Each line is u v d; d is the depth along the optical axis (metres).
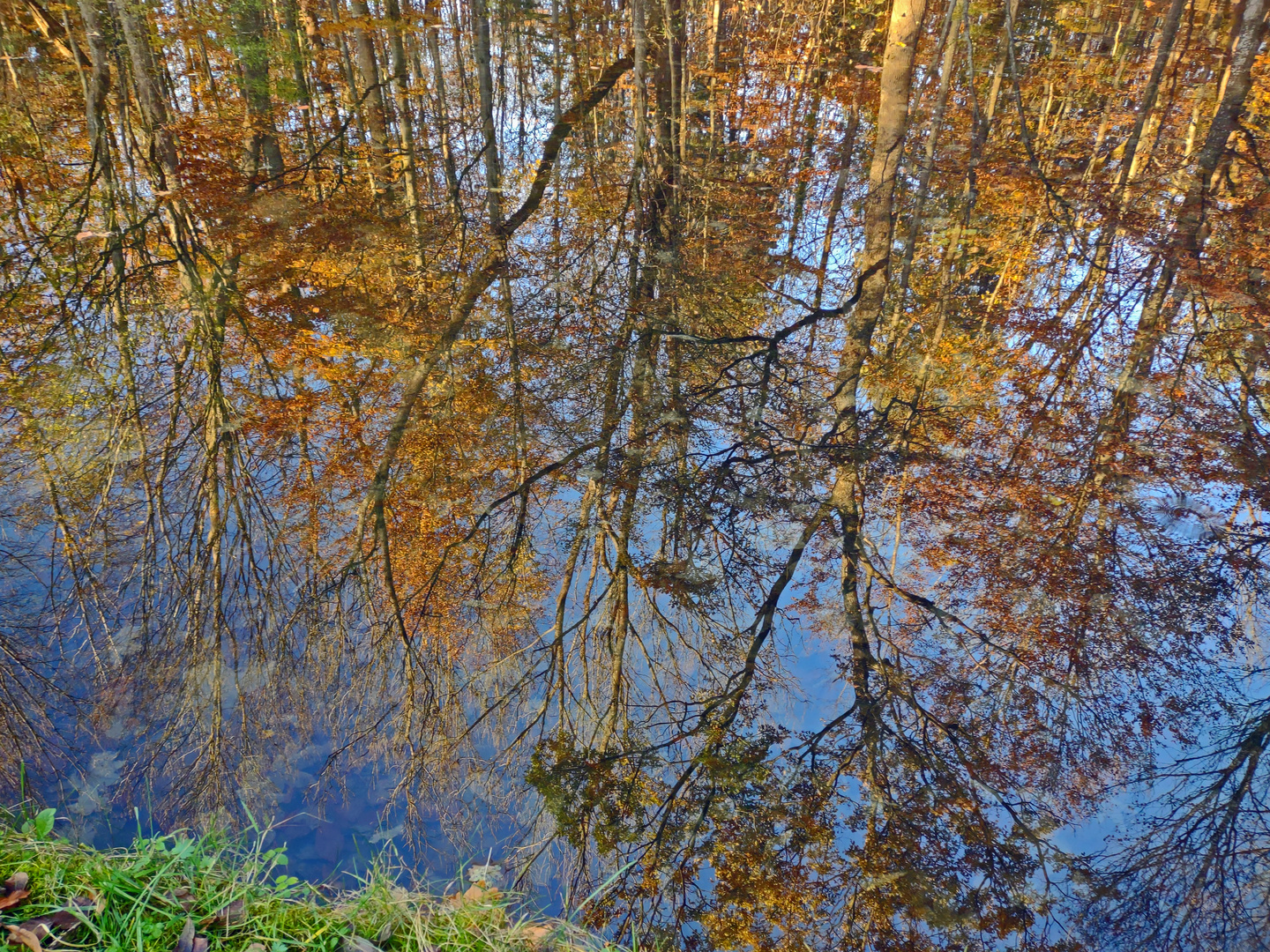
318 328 7.21
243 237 8.32
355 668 4.21
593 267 8.52
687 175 9.76
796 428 6.17
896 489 5.56
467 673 4.27
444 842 3.34
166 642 4.13
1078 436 6.04
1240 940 2.80
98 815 3.13
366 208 9.48
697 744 3.85
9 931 1.82
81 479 5.20
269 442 5.79
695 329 7.53
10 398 5.81
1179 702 3.97
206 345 6.70
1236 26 9.93
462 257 8.70
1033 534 5.09
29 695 3.66
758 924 2.98
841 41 12.86
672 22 9.09
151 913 2.00
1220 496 5.34
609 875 3.21
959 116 11.64
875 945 2.89
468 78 14.96
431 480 5.52
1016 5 10.77
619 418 6.20
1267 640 4.29
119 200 7.84
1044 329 7.70
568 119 11.76
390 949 2.11
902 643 4.41
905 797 3.53
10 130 9.20
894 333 7.68
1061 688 4.09
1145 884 3.07
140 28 8.49
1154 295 7.51
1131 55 11.99
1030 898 3.05
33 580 4.38
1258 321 7.22
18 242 7.77
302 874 3.07
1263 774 3.52
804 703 4.05
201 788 3.38
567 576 4.89
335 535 5.06
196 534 4.89
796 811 3.47
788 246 9.95
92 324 6.73
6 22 9.30
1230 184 9.02
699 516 5.29
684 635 4.49
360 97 10.89
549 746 3.88
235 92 10.88
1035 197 9.91
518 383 6.55
